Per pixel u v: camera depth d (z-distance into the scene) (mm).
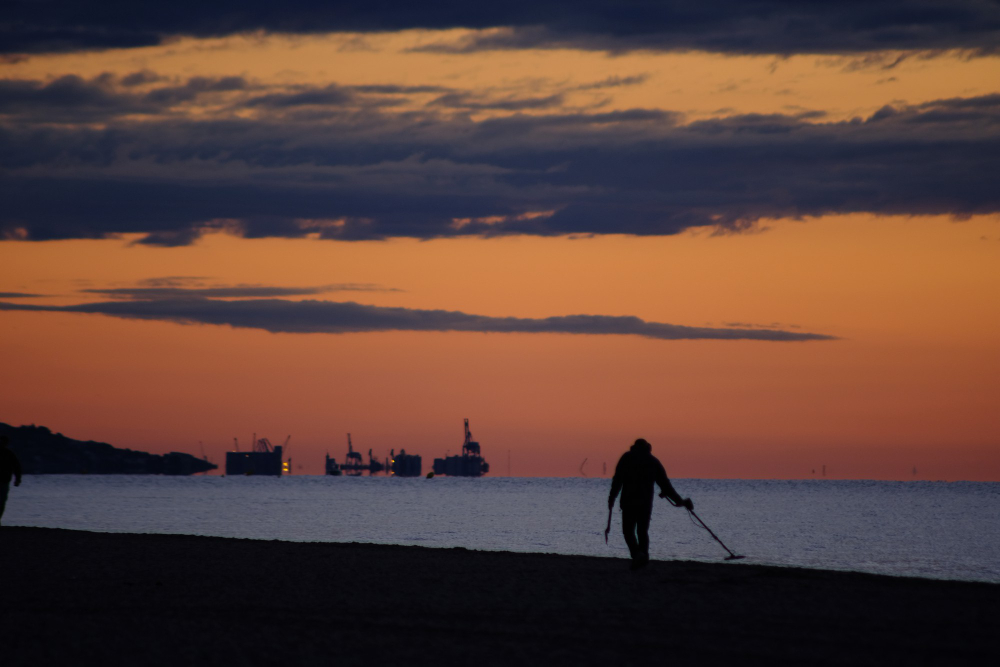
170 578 59281
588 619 43188
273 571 63125
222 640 38219
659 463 61719
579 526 171750
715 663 33719
